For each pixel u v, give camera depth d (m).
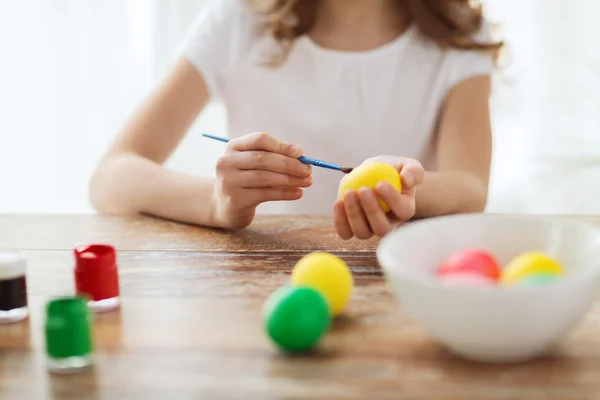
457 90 1.32
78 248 0.72
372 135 1.35
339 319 0.66
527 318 0.55
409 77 1.34
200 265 0.81
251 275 0.78
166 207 1.03
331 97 1.35
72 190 1.90
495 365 0.57
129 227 0.99
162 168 1.10
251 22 1.38
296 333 0.59
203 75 1.36
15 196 1.92
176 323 0.66
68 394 0.56
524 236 0.67
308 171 0.92
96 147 1.87
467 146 1.25
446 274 0.62
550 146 1.82
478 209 1.09
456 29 1.34
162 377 0.57
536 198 1.84
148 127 1.26
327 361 0.59
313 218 1.02
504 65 1.49
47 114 1.87
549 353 0.59
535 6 1.78
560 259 0.65
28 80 1.86
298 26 1.37
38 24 1.83
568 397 0.53
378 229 0.84
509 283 0.61
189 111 1.34
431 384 0.55
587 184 1.81
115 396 0.55
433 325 0.57
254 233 0.94
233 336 0.63
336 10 1.35
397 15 1.38
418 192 1.04
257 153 0.92
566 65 1.79
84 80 1.84
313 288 0.62
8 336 0.65
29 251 0.90
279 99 1.36
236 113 1.40
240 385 0.56
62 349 0.58
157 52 1.78
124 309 0.69
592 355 0.59
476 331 0.56
